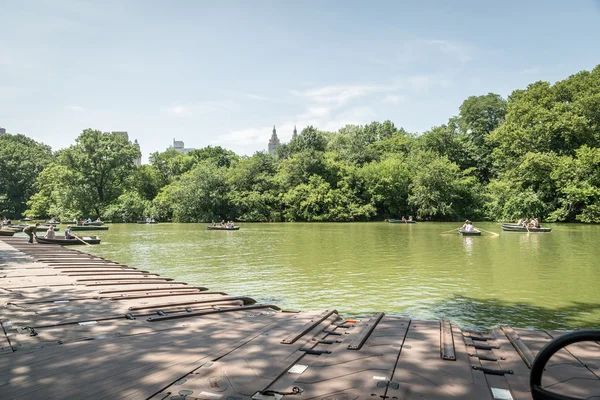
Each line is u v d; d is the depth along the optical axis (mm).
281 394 3369
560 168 46125
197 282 14586
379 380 3664
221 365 4098
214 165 73750
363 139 87000
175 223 62188
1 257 18016
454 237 31984
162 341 5129
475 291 12766
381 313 6492
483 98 76000
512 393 3432
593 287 13172
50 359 4395
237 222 63312
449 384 3600
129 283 11602
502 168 60156
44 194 74188
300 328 5500
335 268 17328
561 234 32844
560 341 2135
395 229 43312
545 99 50906
